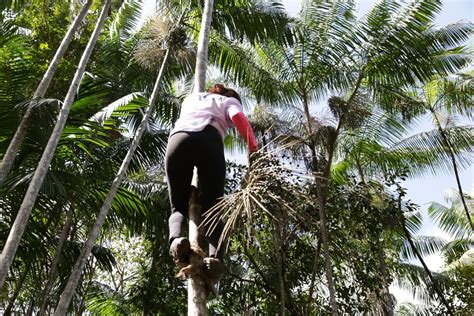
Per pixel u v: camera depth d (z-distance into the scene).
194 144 2.78
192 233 2.61
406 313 13.28
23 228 5.30
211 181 2.76
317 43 9.85
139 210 8.16
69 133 6.71
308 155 8.73
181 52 7.71
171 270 9.48
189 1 8.41
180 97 9.84
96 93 7.06
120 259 12.84
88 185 7.59
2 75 6.90
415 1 9.67
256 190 2.58
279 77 10.09
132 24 9.91
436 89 11.89
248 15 8.79
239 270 9.29
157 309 9.55
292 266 8.86
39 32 8.96
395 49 9.61
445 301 10.53
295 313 8.68
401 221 9.91
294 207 2.81
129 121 9.40
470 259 11.60
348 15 9.91
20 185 6.49
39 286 8.82
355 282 8.94
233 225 2.65
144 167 9.08
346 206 8.91
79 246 8.69
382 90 10.29
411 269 11.92
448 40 9.72
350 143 11.24
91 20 9.34
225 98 3.04
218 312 10.41
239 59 9.99
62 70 8.48
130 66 9.15
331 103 9.16
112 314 11.20
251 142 2.85
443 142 11.28
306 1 10.17
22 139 6.15
